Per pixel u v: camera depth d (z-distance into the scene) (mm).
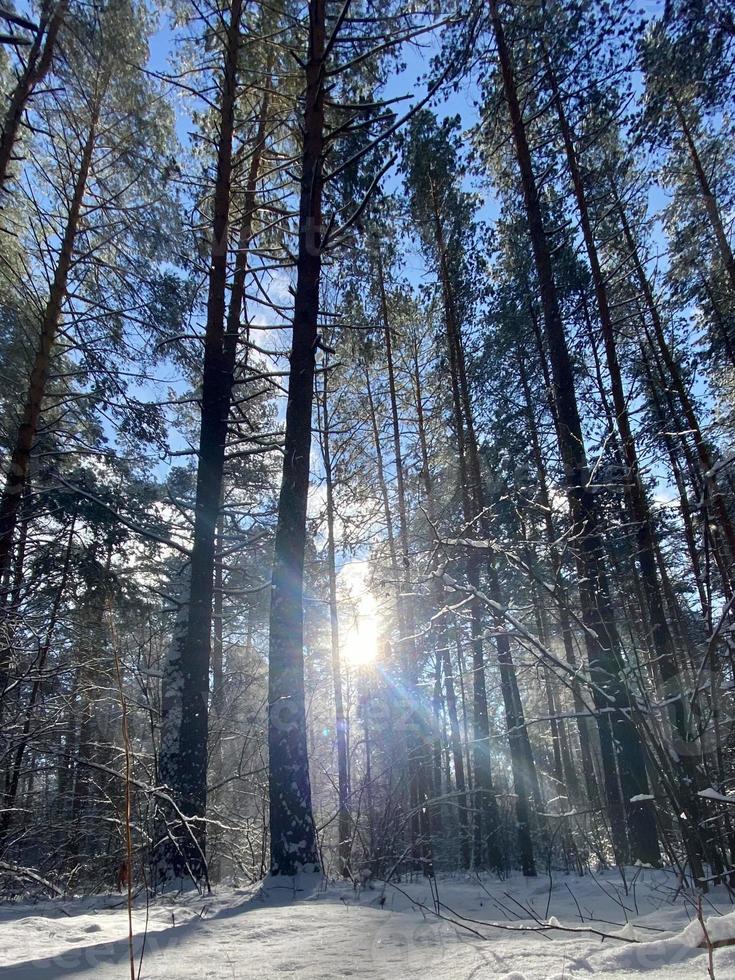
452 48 8508
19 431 10195
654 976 1981
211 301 9078
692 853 3275
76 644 8289
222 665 16578
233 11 9266
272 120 9531
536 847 10969
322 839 5777
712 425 4438
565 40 8609
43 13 9094
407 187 11742
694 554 4102
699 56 9320
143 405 11312
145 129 10328
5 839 7051
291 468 6352
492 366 14078
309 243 6934
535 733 15938
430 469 13492
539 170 10531
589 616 5062
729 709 3795
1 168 9477
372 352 12172
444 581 4238
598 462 4773
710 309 13445
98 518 11312
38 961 2670
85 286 11000
